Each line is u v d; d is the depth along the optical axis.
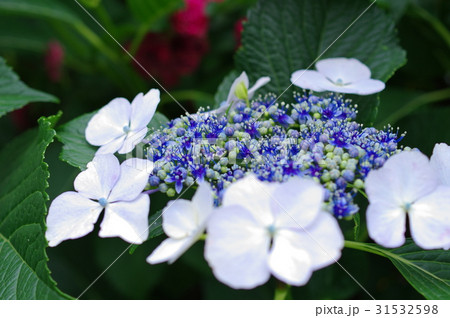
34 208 0.27
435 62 0.38
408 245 0.27
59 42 0.41
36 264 0.26
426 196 0.24
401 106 0.36
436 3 0.37
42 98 0.32
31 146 0.31
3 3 0.35
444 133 0.34
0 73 0.33
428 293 0.26
